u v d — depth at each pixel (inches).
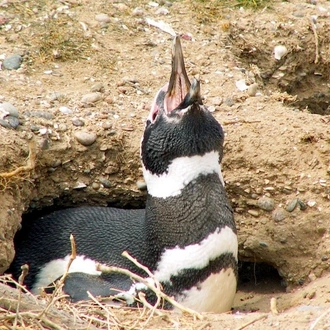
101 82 497.0
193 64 521.3
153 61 519.5
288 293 441.7
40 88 482.9
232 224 387.2
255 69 538.3
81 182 455.8
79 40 526.9
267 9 582.2
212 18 566.3
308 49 565.6
